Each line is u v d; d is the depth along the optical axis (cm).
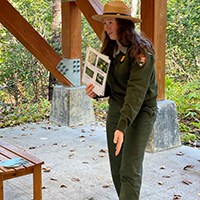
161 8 400
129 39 228
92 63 248
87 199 309
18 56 813
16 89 845
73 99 531
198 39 695
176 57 727
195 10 676
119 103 249
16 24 475
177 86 642
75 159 403
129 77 232
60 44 792
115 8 229
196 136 498
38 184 264
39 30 865
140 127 237
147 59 226
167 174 357
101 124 543
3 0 466
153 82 238
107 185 335
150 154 410
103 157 408
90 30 811
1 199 249
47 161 397
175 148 430
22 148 441
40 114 602
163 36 411
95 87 247
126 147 239
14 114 620
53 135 493
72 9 516
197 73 718
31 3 840
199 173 360
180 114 580
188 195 312
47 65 514
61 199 309
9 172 247
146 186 330
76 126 533
